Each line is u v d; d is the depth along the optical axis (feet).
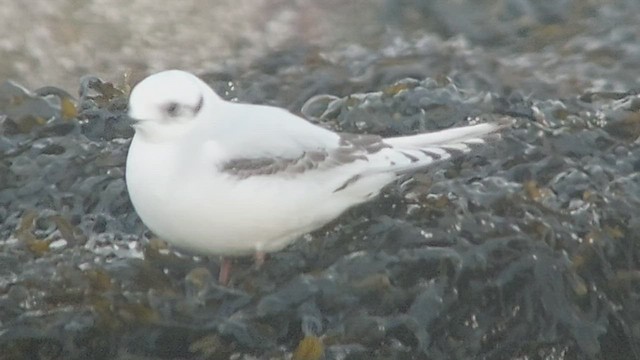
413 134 35.91
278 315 30.07
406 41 53.16
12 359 29.91
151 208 29.81
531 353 30.60
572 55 52.75
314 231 31.83
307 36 55.16
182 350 29.89
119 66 53.83
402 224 31.76
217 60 53.72
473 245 31.12
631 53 52.60
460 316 30.48
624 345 31.42
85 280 30.45
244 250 30.78
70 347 29.91
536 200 32.96
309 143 30.37
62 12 55.88
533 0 55.72
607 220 32.55
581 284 31.01
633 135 37.09
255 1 56.70
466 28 55.21
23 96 39.52
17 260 31.76
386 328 29.84
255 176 29.40
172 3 56.65
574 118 37.35
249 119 30.37
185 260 31.94
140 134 29.94
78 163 35.76
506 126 33.73
